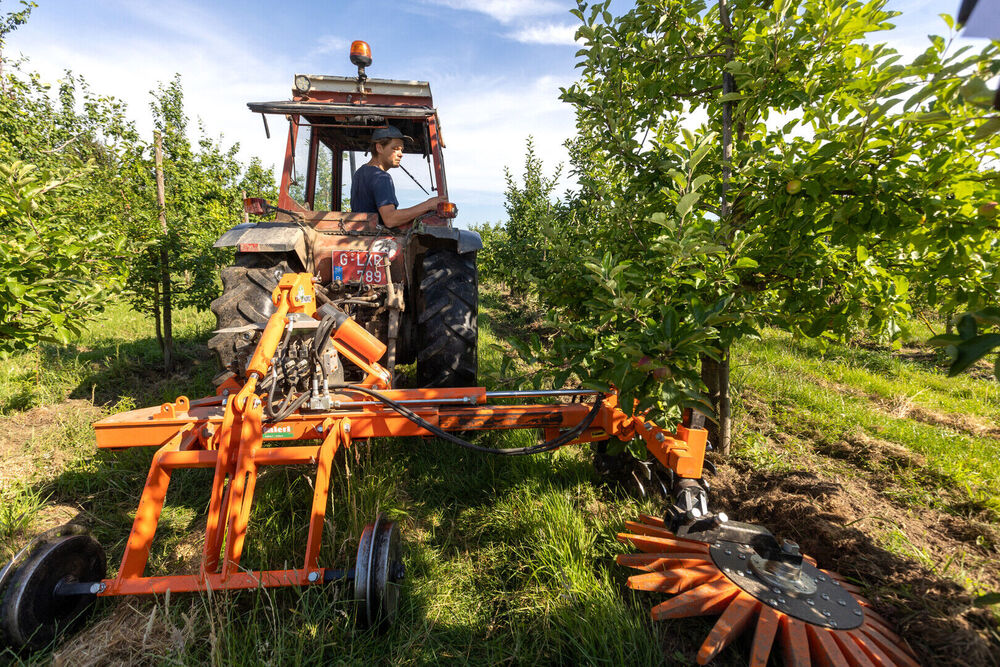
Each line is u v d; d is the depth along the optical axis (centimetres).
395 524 184
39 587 158
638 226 286
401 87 399
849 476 297
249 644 167
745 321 203
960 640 159
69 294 269
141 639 172
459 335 317
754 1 246
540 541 223
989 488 276
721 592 170
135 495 270
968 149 187
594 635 172
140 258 459
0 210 256
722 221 253
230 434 181
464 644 180
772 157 221
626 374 199
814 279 236
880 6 209
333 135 426
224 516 180
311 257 335
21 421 355
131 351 534
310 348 231
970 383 491
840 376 501
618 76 276
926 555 215
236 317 290
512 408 245
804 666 143
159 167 699
